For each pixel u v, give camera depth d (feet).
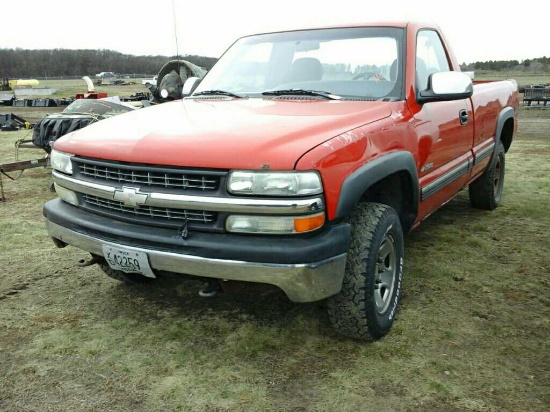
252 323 10.68
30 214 19.53
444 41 14.47
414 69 11.75
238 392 8.46
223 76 13.62
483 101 15.38
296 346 9.79
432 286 12.35
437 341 9.87
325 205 8.21
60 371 9.09
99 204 9.66
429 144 11.54
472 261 13.96
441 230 16.66
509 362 9.16
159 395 8.41
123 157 8.89
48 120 23.34
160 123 9.93
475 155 14.90
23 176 27.35
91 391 8.54
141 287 12.55
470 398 8.20
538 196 21.22
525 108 70.13
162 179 8.64
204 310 11.29
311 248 8.02
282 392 8.46
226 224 8.26
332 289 8.46
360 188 8.68
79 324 10.76
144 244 8.82
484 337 10.01
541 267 13.50
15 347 9.87
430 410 7.97
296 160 7.91
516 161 30.12
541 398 8.19
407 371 8.93
